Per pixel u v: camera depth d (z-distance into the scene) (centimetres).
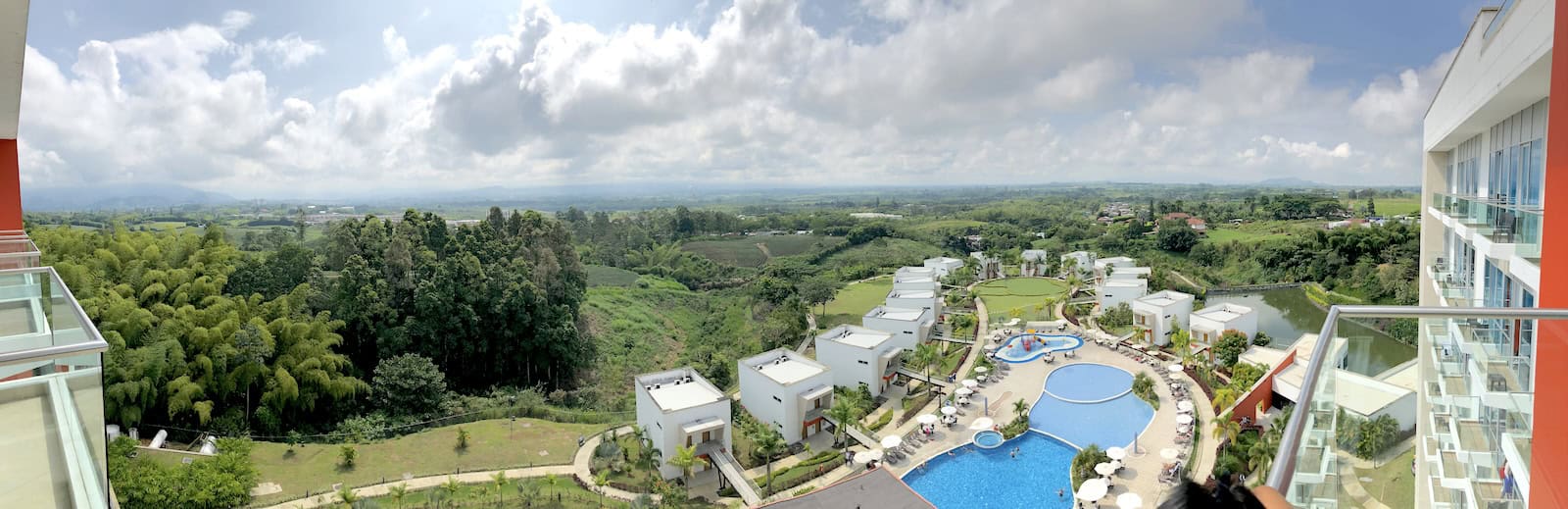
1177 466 3356
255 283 5331
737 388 5384
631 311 7525
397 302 5738
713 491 3534
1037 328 6259
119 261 4441
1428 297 2442
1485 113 1582
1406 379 834
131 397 3753
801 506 2988
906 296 6506
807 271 10038
